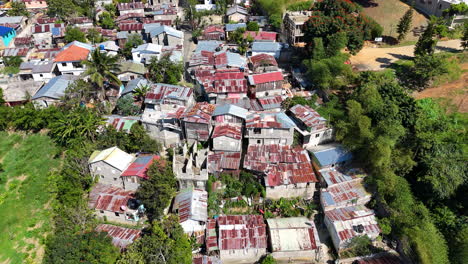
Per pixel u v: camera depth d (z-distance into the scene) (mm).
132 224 54062
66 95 72438
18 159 63094
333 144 63688
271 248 50156
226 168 59031
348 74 69688
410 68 71750
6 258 48156
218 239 50531
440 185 51844
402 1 101125
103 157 56719
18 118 67438
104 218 54812
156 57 83375
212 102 72562
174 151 60438
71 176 55906
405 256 49531
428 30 73250
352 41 76250
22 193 56781
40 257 48188
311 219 55750
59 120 64000
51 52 91062
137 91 72812
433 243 47281
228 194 57969
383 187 54656
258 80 72375
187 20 116438
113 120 66438
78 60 84188
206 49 90375
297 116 63406
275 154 60500
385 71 73250
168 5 122688
